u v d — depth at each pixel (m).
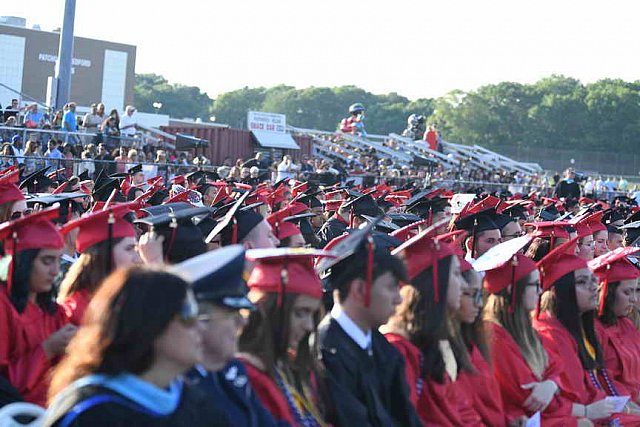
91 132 43.16
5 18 98.38
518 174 86.75
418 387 9.12
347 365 8.15
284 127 74.88
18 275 8.73
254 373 7.15
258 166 44.69
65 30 45.69
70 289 9.44
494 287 10.86
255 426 6.48
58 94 45.94
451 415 9.21
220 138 71.00
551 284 11.69
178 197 19.56
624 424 11.27
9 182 14.30
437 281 9.23
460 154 108.62
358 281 8.23
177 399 5.43
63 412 5.17
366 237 8.27
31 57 97.19
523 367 10.59
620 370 12.53
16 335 8.69
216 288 6.00
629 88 199.38
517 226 15.88
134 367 5.16
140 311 5.05
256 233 11.78
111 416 5.11
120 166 34.88
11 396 8.18
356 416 7.86
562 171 130.88
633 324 13.83
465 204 20.88
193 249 10.86
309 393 7.66
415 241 9.21
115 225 9.60
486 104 197.88
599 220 18.42
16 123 40.44
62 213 14.78
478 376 9.99
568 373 11.30
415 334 9.23
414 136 107.19
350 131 97.69
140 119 80.00
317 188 30.61
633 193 64.81
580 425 10.91
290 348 7.77
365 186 49.00
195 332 5.23
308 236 16.23
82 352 5.22
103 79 103.56
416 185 52.09
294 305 7.48
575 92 191.50
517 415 10.56
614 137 183.25
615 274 12.73
